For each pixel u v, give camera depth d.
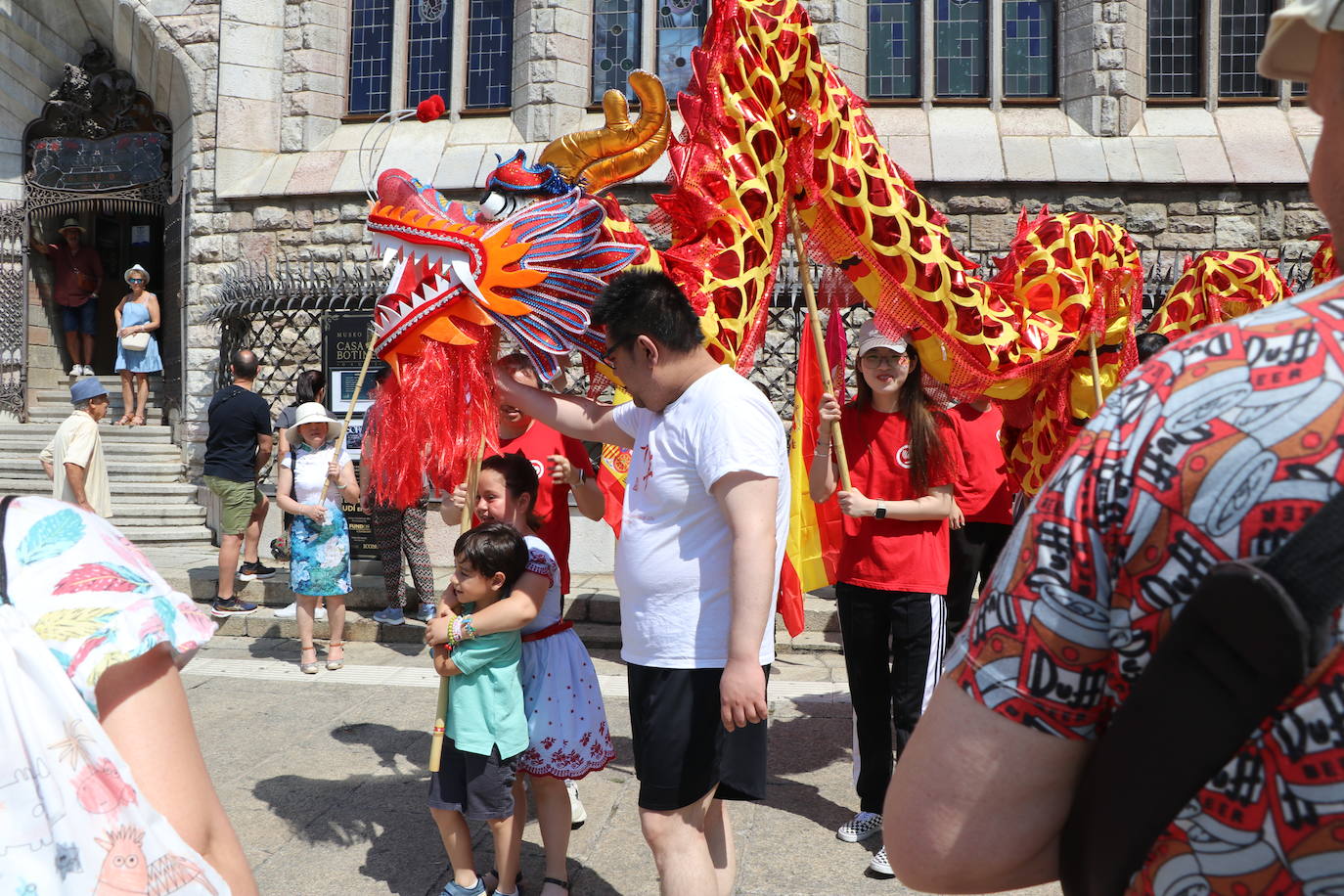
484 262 2.92
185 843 1.14
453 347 2.97
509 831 3.23
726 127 3.15
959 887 0.97
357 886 3.41
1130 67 10.34
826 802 4.14
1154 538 0.81
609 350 2.57
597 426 2.98
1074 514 0.86
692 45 10.95
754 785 2.53
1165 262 10.15
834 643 6.73
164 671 1.19
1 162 12.59
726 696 2.32
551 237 2.99
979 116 10.59
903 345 3.71
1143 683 0.81
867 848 3.70
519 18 11.05
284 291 9.02
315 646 6.81
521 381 3.28
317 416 6.02
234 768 4.50
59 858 1.08
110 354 14.55
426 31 11.44
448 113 11.30
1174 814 0.80
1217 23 10.49
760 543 2.34
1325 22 0.85
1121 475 0.84
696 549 2.48
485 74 11.38
